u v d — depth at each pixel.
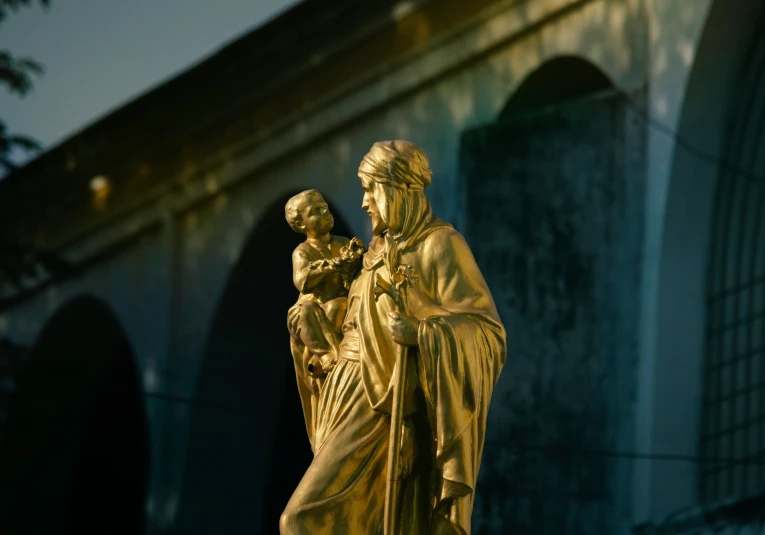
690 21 18.23
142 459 32.28
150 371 27.56
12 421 31.17
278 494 27.38
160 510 26.91
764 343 18.45
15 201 28.83
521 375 18.77
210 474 26.73
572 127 18.98
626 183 18.86
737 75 18.27
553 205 18.88
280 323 26.70
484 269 18.88
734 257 18.58
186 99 25.55
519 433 18.61
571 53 19.95
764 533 16.89
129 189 28.02
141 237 28.17
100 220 28.67
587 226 18.91
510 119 19.09
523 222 18.89
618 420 18.66
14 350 26.97
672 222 18.42
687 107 18.30
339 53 22.89
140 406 32.06
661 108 18.58
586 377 18.72
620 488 18.38
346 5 22.22
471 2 20.97
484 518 18.31
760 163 18.48
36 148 24.28
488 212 18.95
